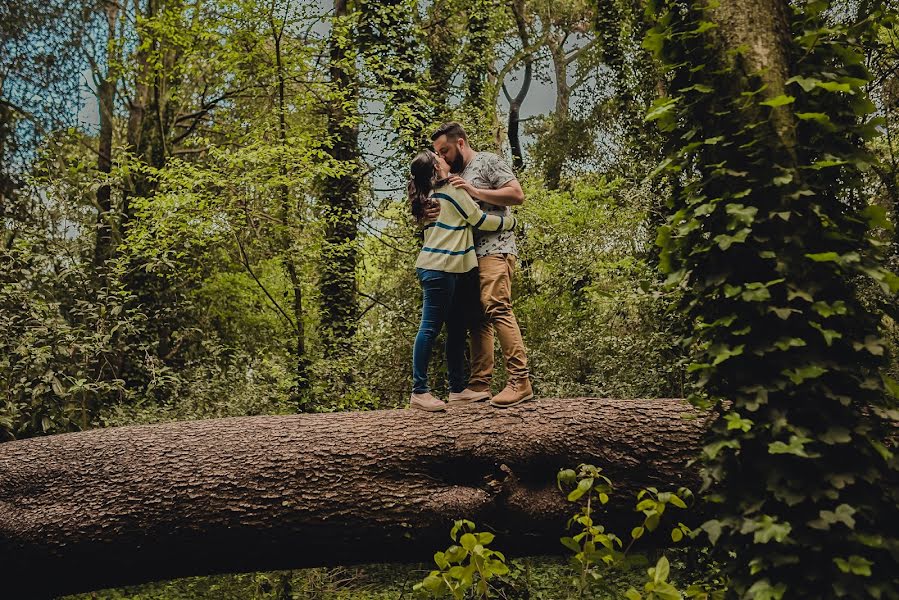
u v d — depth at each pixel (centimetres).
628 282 845
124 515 400
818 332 283
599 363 871
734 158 296
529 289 991
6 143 1172
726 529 295
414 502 402
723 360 290
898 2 477
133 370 858
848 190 308
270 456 409
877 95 833
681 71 315
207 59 1054
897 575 267
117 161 904
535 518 403
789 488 271
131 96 1266
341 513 401
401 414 428
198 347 966
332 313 941
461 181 417
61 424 618
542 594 534
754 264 291
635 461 401
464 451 407
